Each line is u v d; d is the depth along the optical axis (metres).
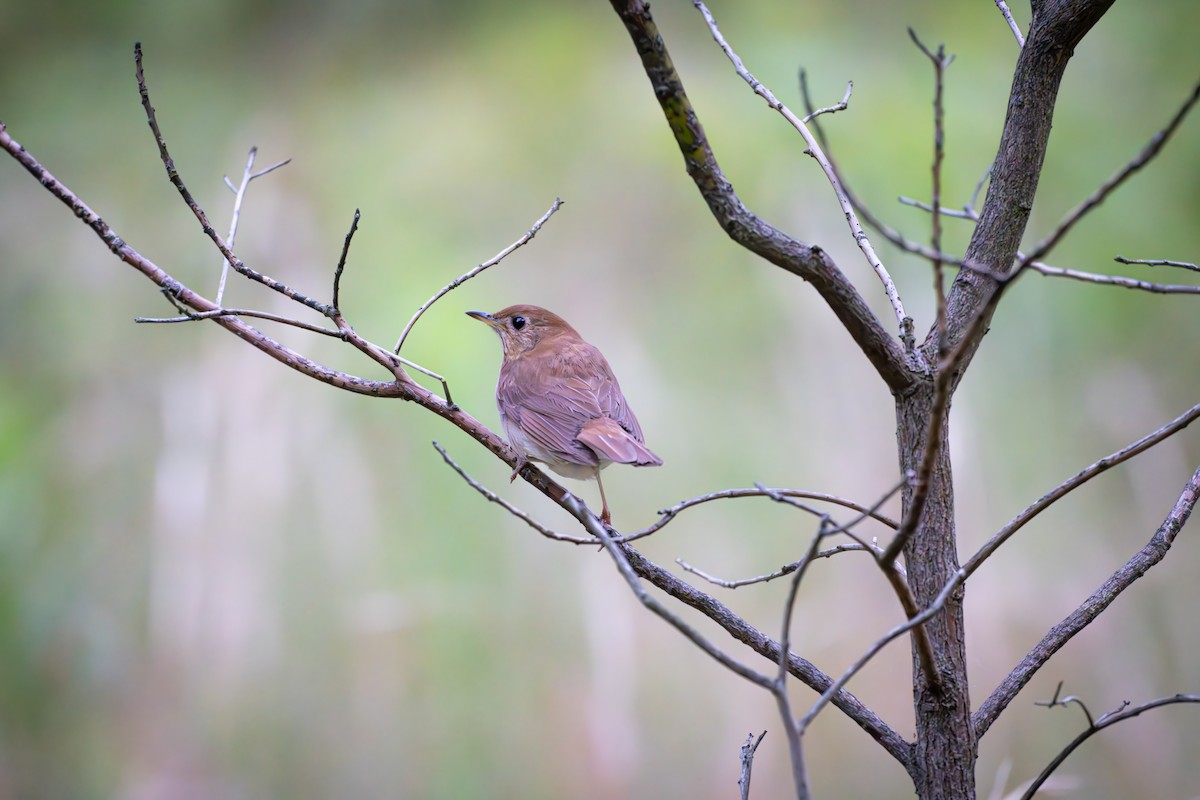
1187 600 11.65
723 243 12.30
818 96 12.36
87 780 11.30
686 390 11.88
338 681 11.46
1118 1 14.16
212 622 11.56
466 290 11.92
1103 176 12.66
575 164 12.55
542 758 11.16
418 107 13.09
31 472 11.86
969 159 12.08
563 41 13.23
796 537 11.57
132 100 13.59
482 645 11.39
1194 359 12.31
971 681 11.23
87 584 11.60
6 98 13.74
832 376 11.97
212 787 11.27
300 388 11.90
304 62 13.76
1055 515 11.83
